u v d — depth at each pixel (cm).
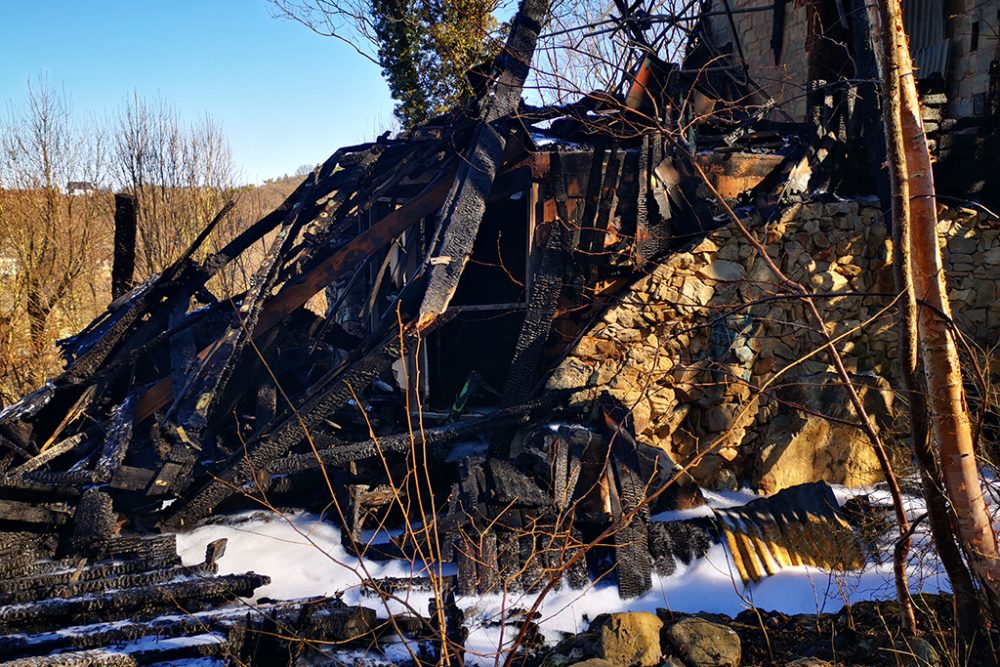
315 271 809
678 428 791
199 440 712
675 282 789
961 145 856
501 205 973
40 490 670
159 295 863
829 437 766
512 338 973
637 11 849
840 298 812
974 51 1030
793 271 806
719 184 838
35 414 745
